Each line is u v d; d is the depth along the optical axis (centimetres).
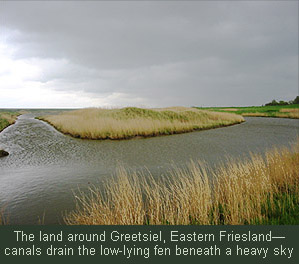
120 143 1547
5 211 551
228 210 481
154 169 888
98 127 1902
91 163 1011
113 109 3212
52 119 3866
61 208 559
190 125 2455
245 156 1084
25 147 1447
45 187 708
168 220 446
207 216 454
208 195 491
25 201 605
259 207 462
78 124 2181
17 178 806
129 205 448
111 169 904
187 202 475
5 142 1653
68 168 932
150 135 1898
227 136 1869
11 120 3884
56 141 1664
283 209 459
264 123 3147
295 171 629
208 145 1439
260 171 603
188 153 1197
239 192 503
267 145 1395
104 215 446
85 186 710
